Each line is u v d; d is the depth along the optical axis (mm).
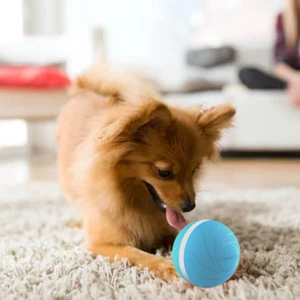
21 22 2234
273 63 2039
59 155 855
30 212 938
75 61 1574
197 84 1932
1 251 667
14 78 1192
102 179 638
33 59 1634
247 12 2279
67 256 621
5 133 2223
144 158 616
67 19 2383
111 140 593
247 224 800
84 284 527
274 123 1805
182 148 615
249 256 611
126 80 814
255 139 1831
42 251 655
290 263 581
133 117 562
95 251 647
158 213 692
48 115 1275
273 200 1026
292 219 829
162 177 616
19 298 495
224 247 510
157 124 619
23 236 754
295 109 1777
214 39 2342
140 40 2398
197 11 2346
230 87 1929
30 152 2307
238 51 2180
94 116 718
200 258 498
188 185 623
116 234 650
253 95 1799
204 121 670
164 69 1993
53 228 806
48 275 561
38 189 1232
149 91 816
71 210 953
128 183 644
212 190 1189
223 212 906
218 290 509
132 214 658
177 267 514
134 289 512
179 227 629
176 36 2375
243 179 1392
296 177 1403
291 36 1897
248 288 506
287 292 495
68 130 807
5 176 1560
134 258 602
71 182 743
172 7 2361
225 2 2301
